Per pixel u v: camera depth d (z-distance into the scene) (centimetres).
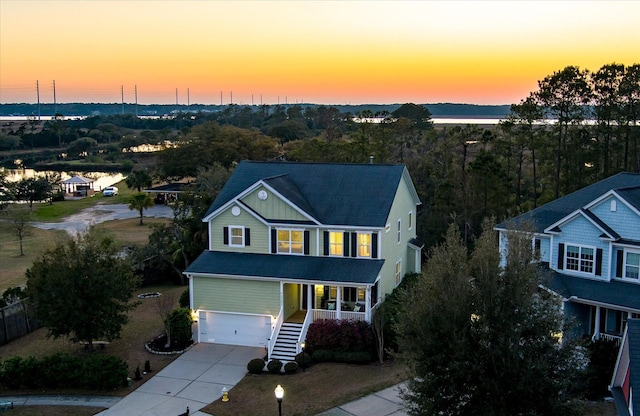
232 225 3634
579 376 1930
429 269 1998
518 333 1791
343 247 3500
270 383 2908
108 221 7600
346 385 2825
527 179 6844
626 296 2819
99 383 2828
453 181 5631
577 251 3088
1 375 2845
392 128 8062
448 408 1897
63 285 3023
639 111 5681
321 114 17912
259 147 9325
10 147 19112
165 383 2928
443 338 1870
